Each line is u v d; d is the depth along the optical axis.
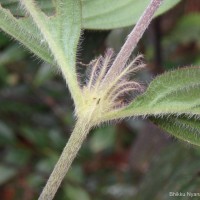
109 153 0.27
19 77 0.28
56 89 0.28
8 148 0.27
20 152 0.26
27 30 0.11
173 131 0.11
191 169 0.17
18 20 0.11
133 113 0.11
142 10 0.13
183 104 0.11
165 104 0.11
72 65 0.11
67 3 0.11
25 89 0.27
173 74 0.11
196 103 0.11
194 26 0.22
